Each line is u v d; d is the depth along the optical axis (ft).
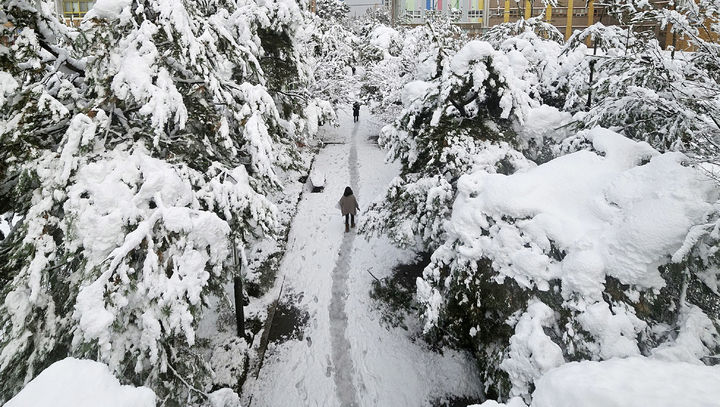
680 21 18.54
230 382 22.77
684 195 12.37
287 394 23.15
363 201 46.85
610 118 22.00
